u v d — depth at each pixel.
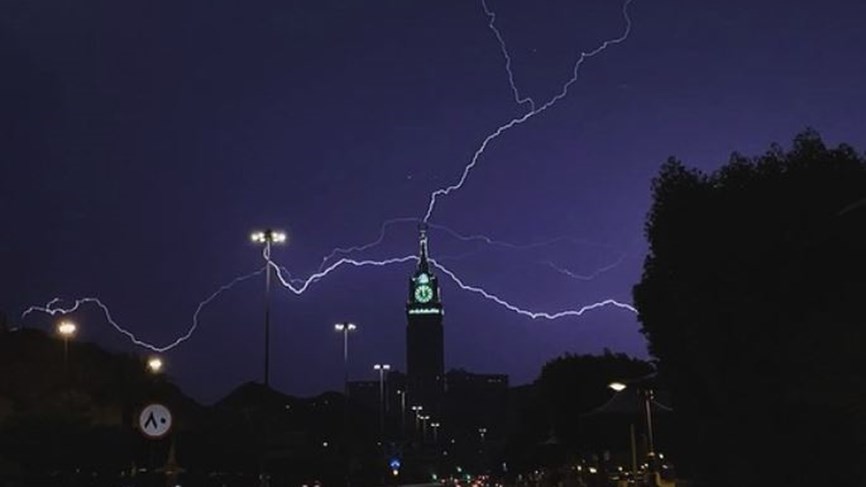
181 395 54.50
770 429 14.24
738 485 15.47
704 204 14.87
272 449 67.19
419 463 132.50
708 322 14.47
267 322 45.31
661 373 17.67
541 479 36.75
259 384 81.31
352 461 87.50
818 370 12.31
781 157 14.66
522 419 68.94
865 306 12.59
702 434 17.03
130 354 52.22
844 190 13.70
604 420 34.16
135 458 18.11
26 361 46.34
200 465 50.12
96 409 42.75
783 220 13.84
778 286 13.66
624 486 29.77
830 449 13.24
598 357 49.03
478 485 92.25
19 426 36.28
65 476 35.12
